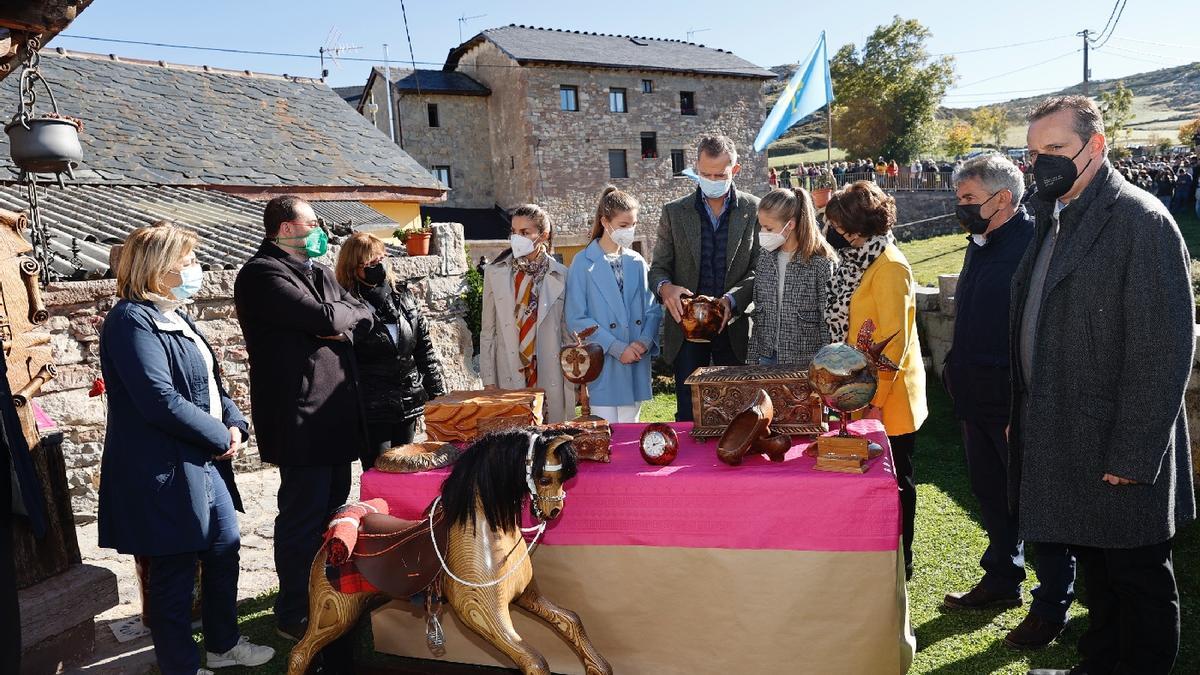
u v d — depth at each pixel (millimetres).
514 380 4219
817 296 3674
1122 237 2404
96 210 8820
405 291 4395
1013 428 2863
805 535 2588
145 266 3053
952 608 3555
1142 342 2346
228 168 13617
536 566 2900
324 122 17281
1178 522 2557
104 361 3062
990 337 3346
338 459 3619
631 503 2754
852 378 2602
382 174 15781
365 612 2855
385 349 3988
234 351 6953
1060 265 2521
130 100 14938
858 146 59625
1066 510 2572
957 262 19391
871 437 2986
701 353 4562
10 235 3447
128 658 3580
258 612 3998
